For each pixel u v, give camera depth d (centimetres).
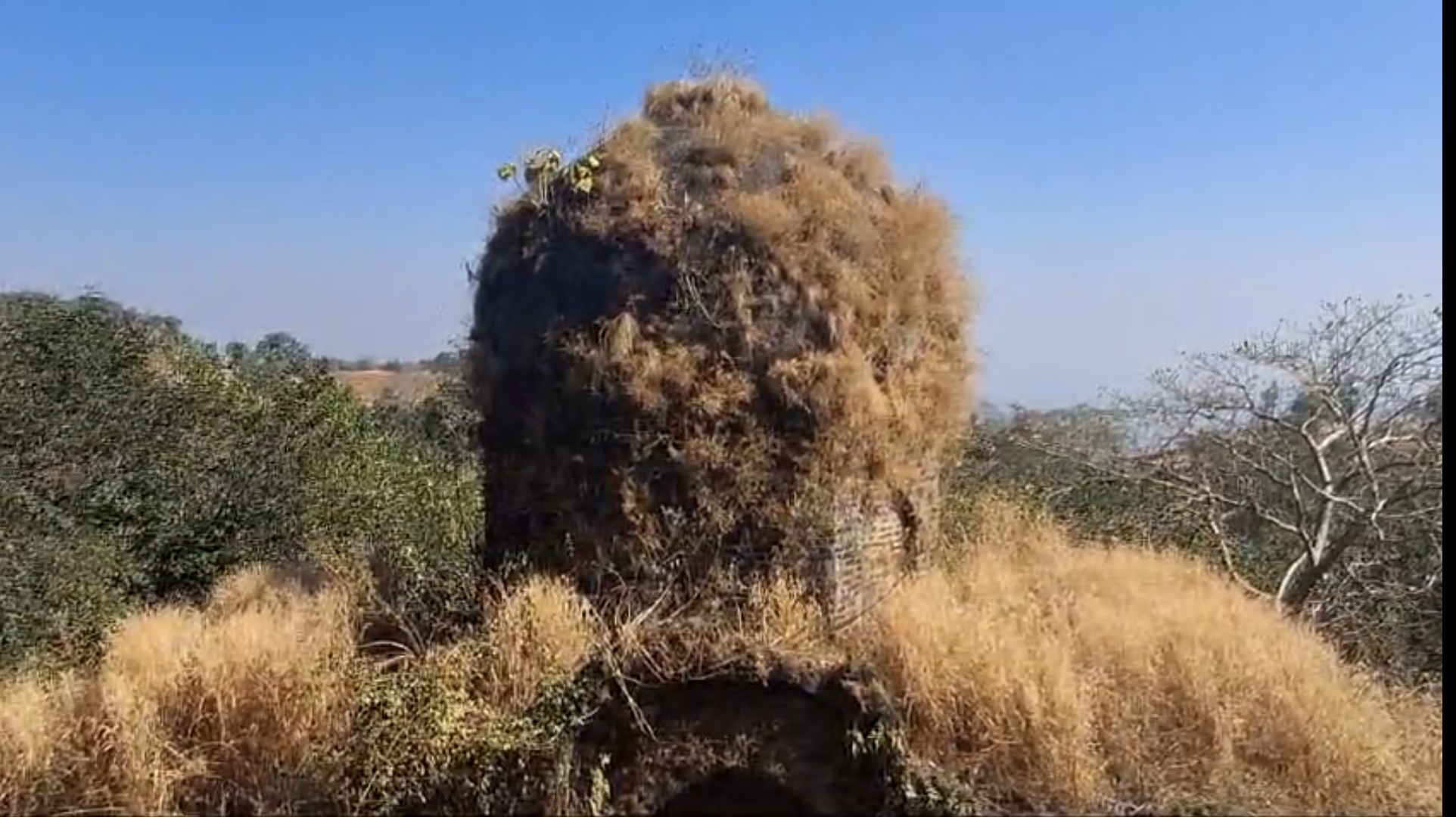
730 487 739
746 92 873
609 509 749
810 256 770
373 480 1576
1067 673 692
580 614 721
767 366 747
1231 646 769
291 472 1550
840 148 855
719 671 678
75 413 1414
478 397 831
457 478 1475
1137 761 689
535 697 689
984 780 661
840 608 749
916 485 811
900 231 822
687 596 735
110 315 1534
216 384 1622
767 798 686
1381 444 1255
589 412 754
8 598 1120
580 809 665
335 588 871
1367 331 1274
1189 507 1302
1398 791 715
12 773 749
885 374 787
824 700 668
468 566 876
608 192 799
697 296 752
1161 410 1773
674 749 678
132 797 722
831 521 747
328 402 1714
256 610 851
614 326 752
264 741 735
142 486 1426
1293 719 732
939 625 705
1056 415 1498
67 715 782
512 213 841
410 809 682
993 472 1330
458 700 701
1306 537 1220
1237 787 692
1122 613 792
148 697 760
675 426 741
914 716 676
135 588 1346
